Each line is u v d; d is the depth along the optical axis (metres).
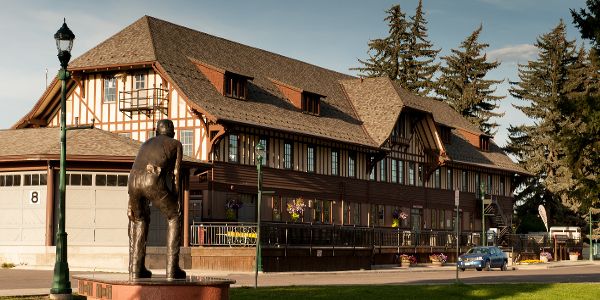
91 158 37.03
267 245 40.75
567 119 85.88
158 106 45.09
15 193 37.88
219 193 44.59
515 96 91.31
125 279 16.39
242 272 38.97
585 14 36.53
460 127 74.06
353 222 55.84
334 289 25.53
